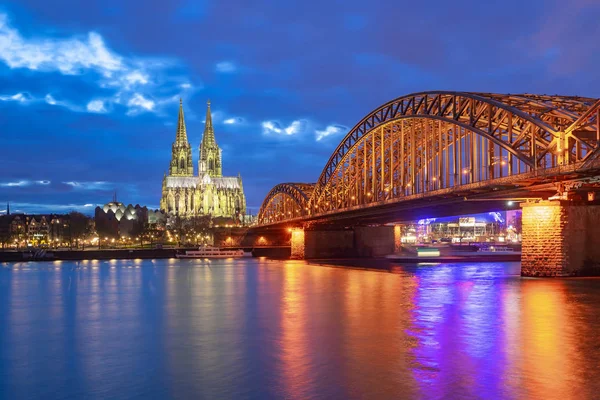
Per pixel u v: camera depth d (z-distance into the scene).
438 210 114.25
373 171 121.50
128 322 51.94
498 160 79.44
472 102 82.19
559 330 42.62
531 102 75.56
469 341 39.34
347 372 32.44
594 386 29.00
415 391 28.84
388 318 49.94
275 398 28.44
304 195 189.00
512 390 28.59
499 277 90.69
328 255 172.62
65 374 33.75
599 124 62.66
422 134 103.44
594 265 75.19
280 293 74.50
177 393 29.67
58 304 66.94
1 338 44.91
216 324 49.59
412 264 137.25
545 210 75.25
